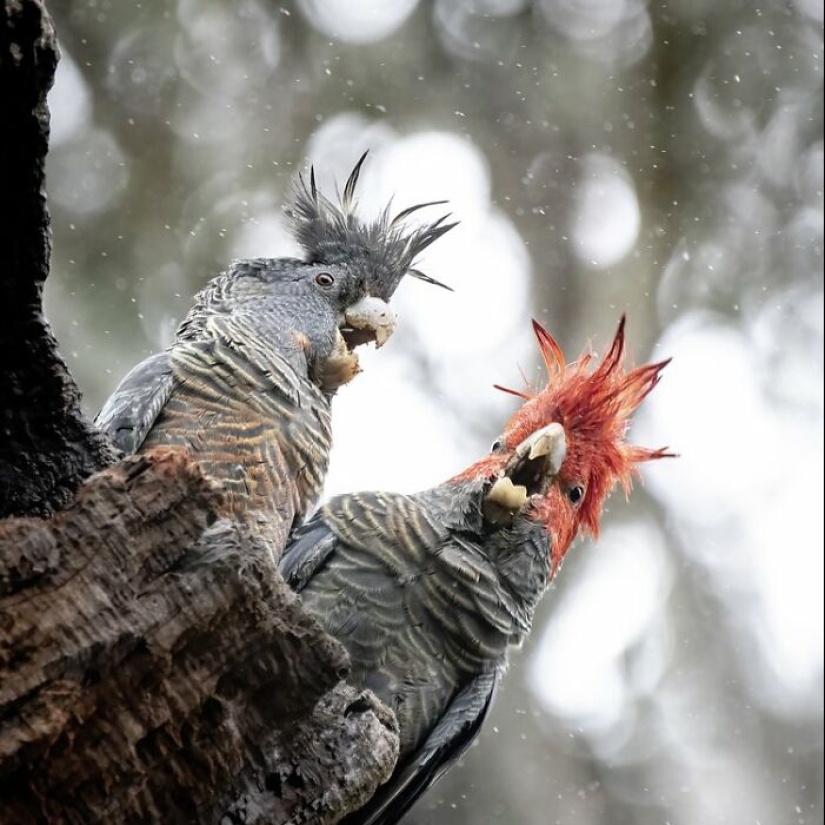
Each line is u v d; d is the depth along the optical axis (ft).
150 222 54.65
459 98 61.21
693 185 63.00
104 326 51.11
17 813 14.39
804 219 63.10
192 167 56.08
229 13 57.47
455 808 51.62
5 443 17.03
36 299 16.19
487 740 52.60
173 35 56.29
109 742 14.82
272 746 16.40
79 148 54.65
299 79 59.00
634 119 62.54
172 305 53.16
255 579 15.70
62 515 15.23
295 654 15.90
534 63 61.87
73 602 14.82
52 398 16.97
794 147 63.46
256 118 57.57
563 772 53.62
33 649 14.51
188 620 15.25
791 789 58.39
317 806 16.94
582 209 61.82
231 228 55.11
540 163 61.93
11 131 15.02
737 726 58.70
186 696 15.28
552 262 61.11
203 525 15.62
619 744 57.06
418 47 60.95
